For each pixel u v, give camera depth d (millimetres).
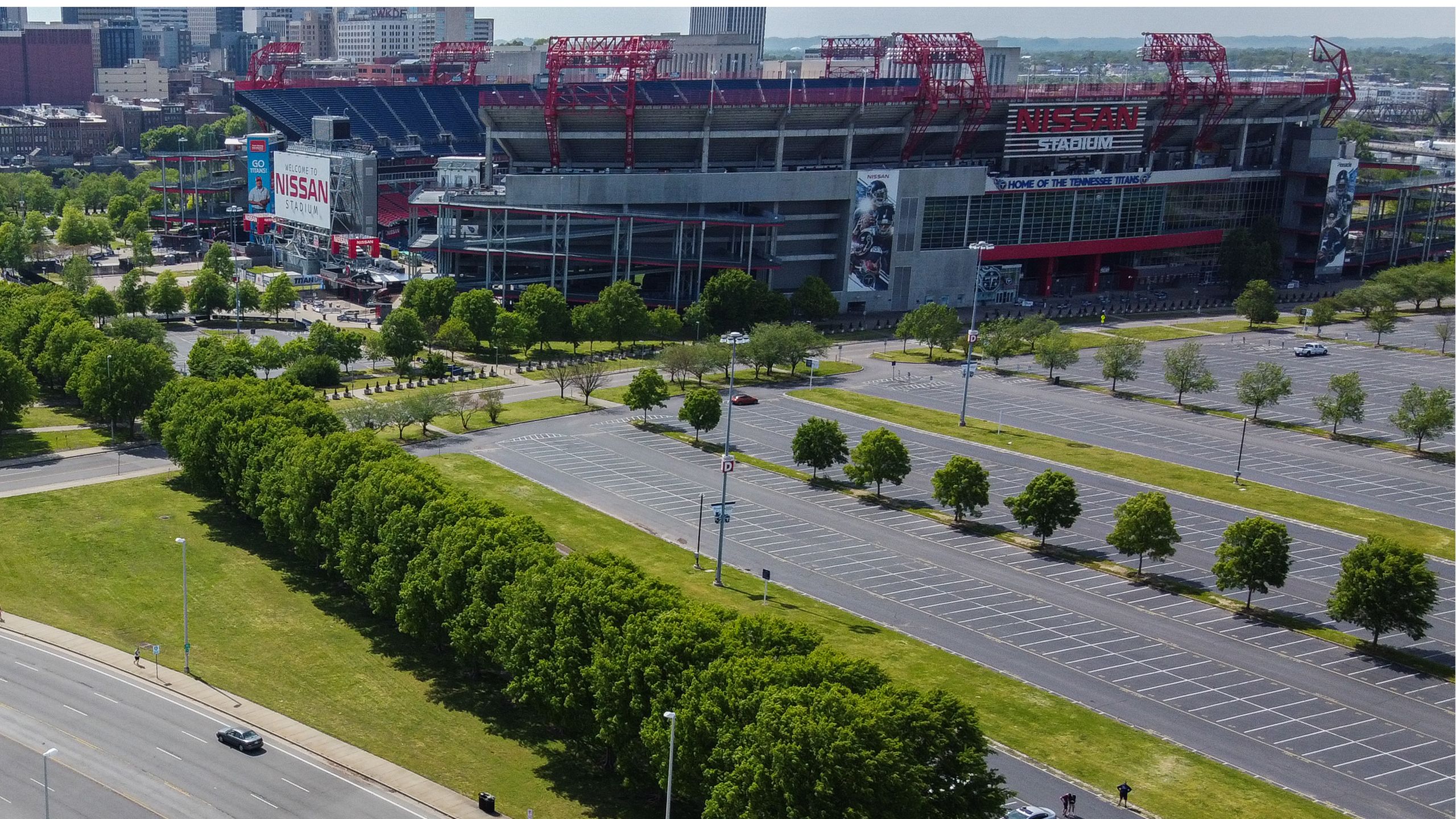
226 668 138500
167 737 123062
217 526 180750
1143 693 141125
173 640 144625
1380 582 150750
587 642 120188
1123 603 166000
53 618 148625
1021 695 138500
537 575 126312
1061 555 182000
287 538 166000
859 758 95188
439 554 137875
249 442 176500
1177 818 115688
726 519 165125
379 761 120500
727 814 100250
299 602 156500
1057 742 128625
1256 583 163250
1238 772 125062
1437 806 120562
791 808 96000
